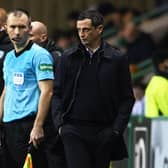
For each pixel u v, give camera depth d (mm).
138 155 25266
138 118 25328
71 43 38344
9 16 20250
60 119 20141
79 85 20141
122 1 45250
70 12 43875
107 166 20344
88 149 20156
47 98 20234
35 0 45250
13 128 20531
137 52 36000
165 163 24953
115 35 39906
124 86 20219
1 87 21484
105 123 20188
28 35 20359
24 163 20578
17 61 20516
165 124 24969
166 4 43000
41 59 20344
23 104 20422
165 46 38781
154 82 25656
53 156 20578
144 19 41062
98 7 41250
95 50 20172
